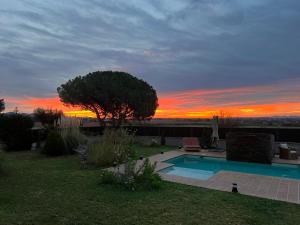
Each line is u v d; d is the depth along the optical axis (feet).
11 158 34.30
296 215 14.53
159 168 28.76
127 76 67.26
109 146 31.17
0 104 53.47
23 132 42.63
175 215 14.25
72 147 38.01
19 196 17.21
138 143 53.36
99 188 19.36
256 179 23.58
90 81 61.72
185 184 21.40
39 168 27.25
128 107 64.44
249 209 15.40
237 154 36.40
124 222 13.21
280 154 37.81
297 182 22.52
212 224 13.15
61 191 18.51
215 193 18.74
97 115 66.39
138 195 17.83
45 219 13.44
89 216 13.92
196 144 46.01
